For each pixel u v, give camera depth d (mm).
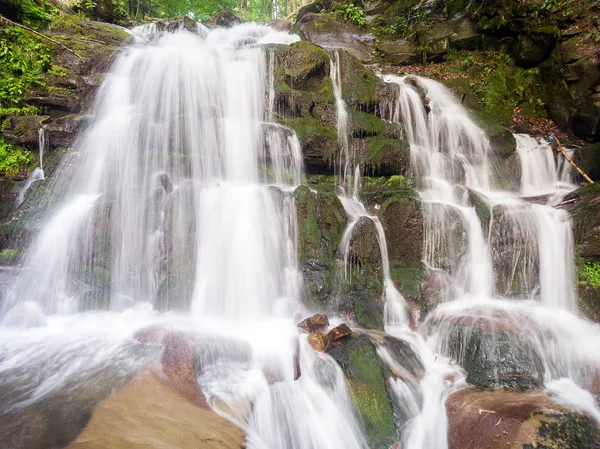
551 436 4230
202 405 3828
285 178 7961
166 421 3523
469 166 9500
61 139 7598
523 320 6023
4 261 5969
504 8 12617
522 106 12328
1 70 8227
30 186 6781
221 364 4461
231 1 28875
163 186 6562
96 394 3689
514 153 10031
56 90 8320
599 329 6371
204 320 5617
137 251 6180
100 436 3240
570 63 11227
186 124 7871
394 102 9547
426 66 14047
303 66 8883
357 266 6605
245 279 6070
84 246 6035
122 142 7398
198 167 7445
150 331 4934
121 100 8445
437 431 4742
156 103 8188
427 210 7117
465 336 5707
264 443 3865
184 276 5875
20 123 7664
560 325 6102
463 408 4785
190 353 4363
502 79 12555
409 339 6027
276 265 6316
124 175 7168
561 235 7172
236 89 8578
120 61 8969
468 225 7195
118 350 4543
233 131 7848
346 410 4520
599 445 4273
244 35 15633
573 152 9828
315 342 5012
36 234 6242
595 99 10703
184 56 8625
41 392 3742
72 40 9773
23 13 9953
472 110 11320
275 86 8633
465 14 13977
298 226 6527
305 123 8352
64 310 5695
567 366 5570
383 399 4719
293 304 6133
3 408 3508
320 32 15688
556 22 11672
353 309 6195
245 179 7766
